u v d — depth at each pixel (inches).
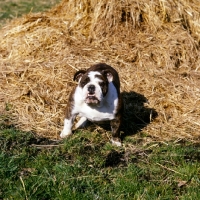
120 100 266.8
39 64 347.9
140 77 344.8
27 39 384.5
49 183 224.7
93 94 245.6
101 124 296.2
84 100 249.6
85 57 359.3
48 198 218.5
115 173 239.5
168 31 391.9
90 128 291.7
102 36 384.8
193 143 279.6
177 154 259.4
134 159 256.4
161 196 221.8
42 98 312.7
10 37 399.9
